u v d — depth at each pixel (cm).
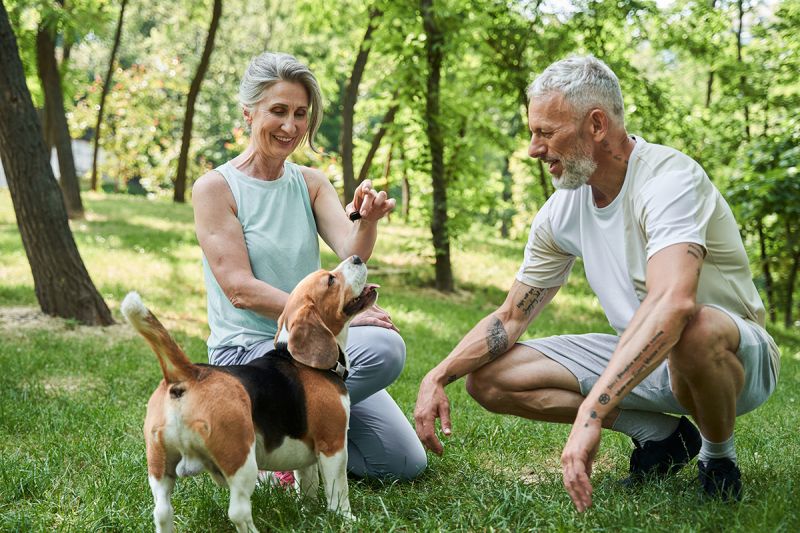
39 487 397
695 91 2200
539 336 1122
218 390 299
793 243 1493
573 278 1695
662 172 342
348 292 346
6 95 877
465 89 1659
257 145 403
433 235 1540
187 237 1730
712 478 356
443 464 451
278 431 321
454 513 339
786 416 605
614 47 1656
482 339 392
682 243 320
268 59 395
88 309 918
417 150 1639
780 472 405
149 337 295
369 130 2912
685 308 307
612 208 356
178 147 3791
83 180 4056
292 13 3048
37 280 919
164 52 3709
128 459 437
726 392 334
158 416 298
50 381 670
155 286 1224
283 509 351
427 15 1402
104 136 3647
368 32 1811
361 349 398
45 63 1905
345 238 408
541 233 394
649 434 390
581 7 1470
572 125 339
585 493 289
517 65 1477
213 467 305
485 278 1672
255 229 400
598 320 1388
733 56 1706
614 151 346
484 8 1469
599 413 301
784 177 1306
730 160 1647
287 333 341
